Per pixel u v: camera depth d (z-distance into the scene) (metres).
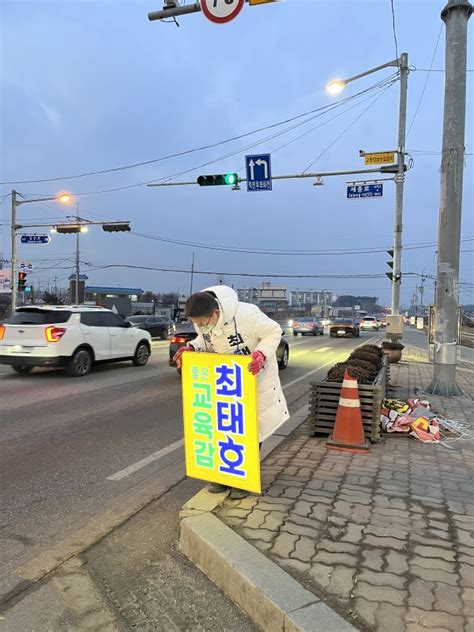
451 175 8.25
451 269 8.34
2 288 32.81
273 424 3.69
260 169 16.05
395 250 17.80
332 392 5.50
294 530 3.08
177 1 6.79
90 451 5.45
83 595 2.71
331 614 2.25
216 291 3.49
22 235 28.17
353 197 17.53
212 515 3.24
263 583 2.46
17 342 10.78
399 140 17.02
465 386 9.62
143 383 10.28
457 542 2.97
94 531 3.50
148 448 5.59
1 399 8.38
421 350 21.48
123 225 26.56
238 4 6.25
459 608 2.32
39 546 3.28
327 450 4.98
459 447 5.16
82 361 11.27
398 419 5.59
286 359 13.71
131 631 2.41
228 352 3.58
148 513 3.82
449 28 8.22
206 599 2.65
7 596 2.70
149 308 68.38
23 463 5.01
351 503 3.54
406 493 3.77
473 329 50.12
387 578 2.56
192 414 3.62
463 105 8.21
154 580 2.84
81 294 58.25
